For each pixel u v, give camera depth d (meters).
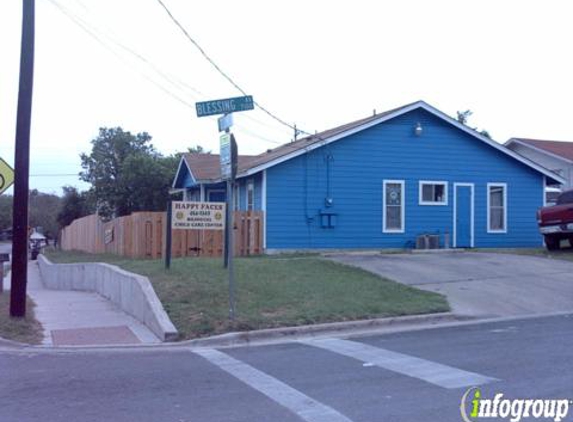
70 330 11.91
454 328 11.43
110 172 46.75
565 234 20.94
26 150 12.27
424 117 24.30
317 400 6.94
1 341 10.70
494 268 17.66
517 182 25.80
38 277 33.66
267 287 13.70
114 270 15.86
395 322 11.77
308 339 10.70
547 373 7.84
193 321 11.34
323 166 22.89
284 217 22.33
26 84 12.21
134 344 10.60
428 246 23.58
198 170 28.11
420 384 7.49
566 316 12.48
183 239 21.25
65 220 58.38
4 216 79.62
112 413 6.63
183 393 7.37
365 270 16.70
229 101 11.41
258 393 7.29
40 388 7.74
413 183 24.11
